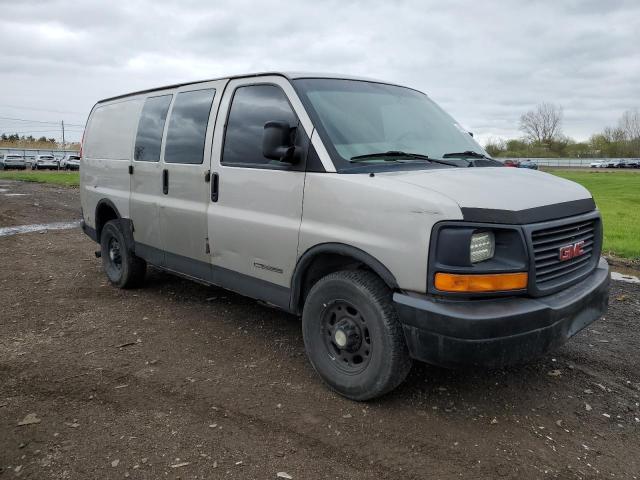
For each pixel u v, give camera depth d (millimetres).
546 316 3111
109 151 6223
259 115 4188
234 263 4395
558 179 4031
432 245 3049
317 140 3709
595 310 3666
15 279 6801
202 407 3514
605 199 22656
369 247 3322
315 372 4039
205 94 4785
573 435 3270
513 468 2918
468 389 3795
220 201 4465
